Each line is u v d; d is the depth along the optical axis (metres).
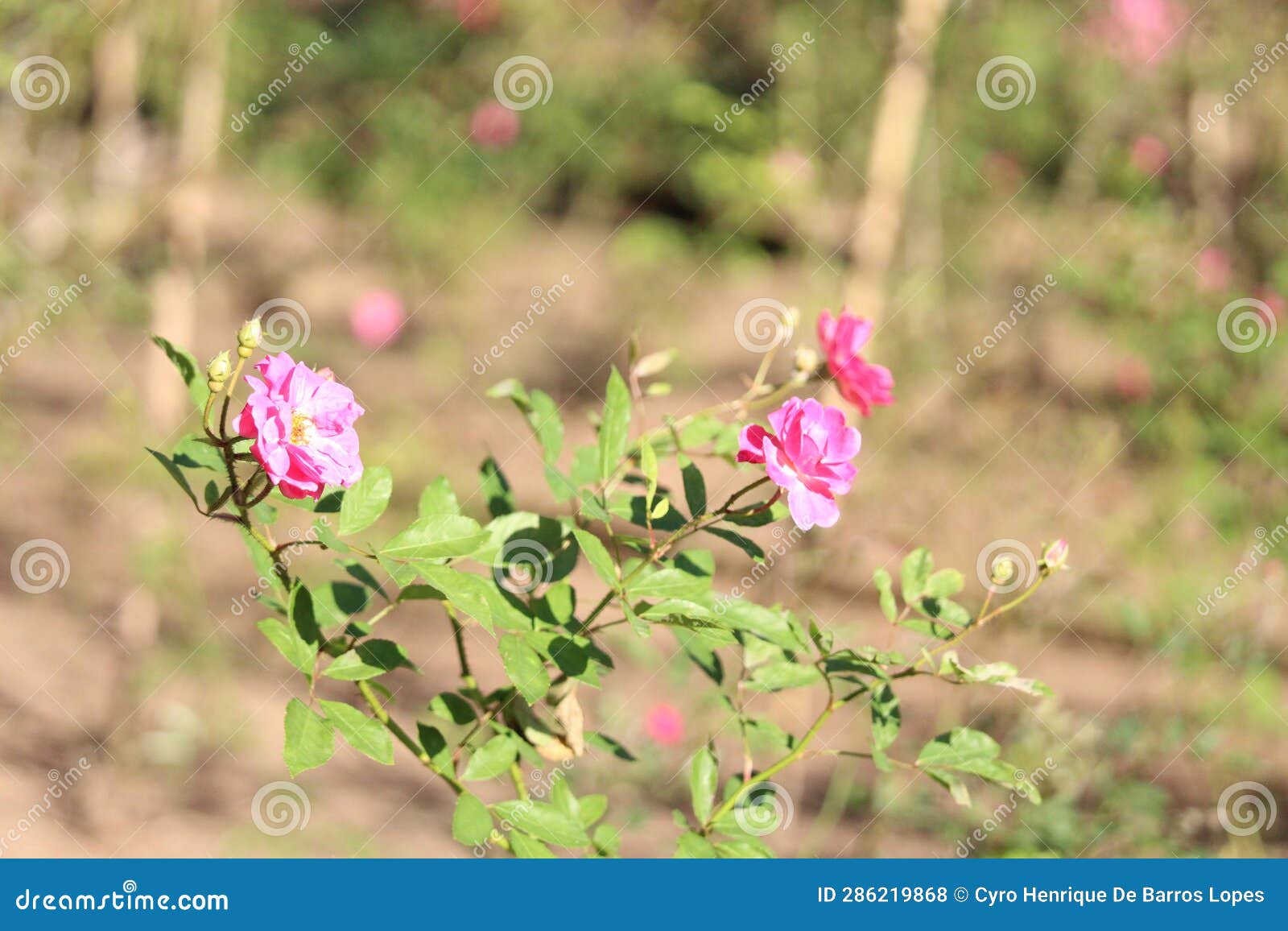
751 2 13.19
